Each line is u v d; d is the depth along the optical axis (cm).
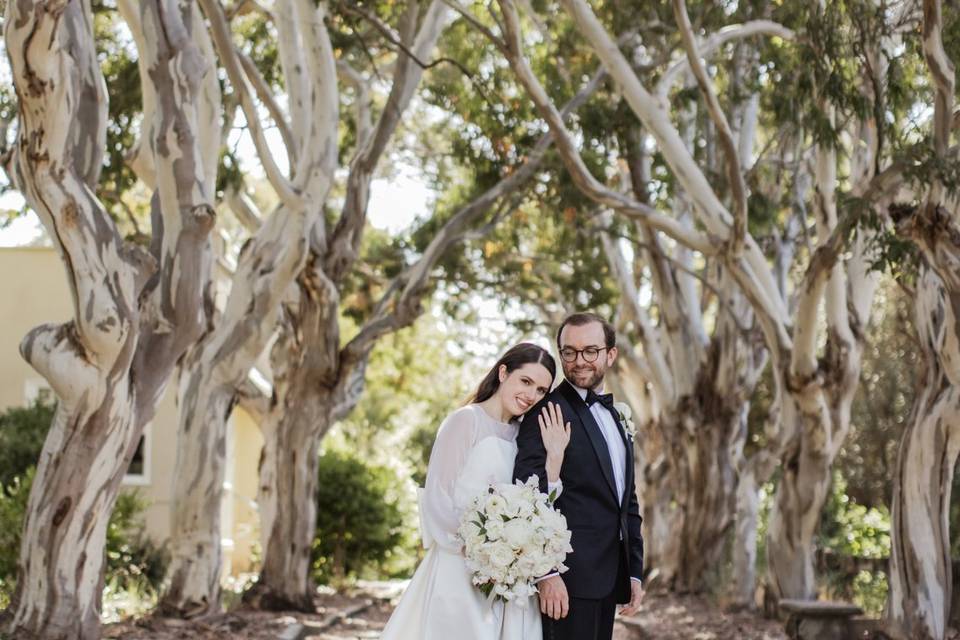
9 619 999
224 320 1507
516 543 586
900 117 1266
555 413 623
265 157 1359
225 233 2734
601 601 619
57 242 950
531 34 2002
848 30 1258
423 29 1770
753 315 2028
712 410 2042
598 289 2670
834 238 1295
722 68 1836
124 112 1820
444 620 621
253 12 1962
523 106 1844
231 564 2888
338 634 1571
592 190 1329
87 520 1009
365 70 2192
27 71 884
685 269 1961
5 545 1584
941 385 1147
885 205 1342
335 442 2800
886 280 2217
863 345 1538
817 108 1230
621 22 1593
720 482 2042
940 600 1145
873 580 1620
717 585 1989
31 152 924
